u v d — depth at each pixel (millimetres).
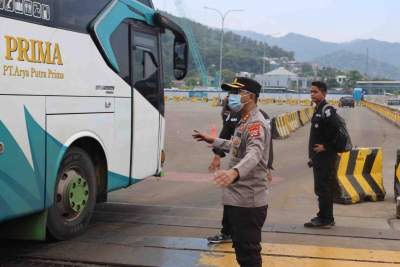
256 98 4430
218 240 6328
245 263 4438
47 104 5684
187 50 8664
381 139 23594
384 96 125875
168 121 31594
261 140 4273
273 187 11117
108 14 6863
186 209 8531
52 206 5988
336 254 6039
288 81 142125
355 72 163250
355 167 9609
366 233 6973
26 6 5371
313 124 7031
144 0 8109
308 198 9938
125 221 7496
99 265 5609
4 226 5898
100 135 6703
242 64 155000
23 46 5320
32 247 6125
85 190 6562
